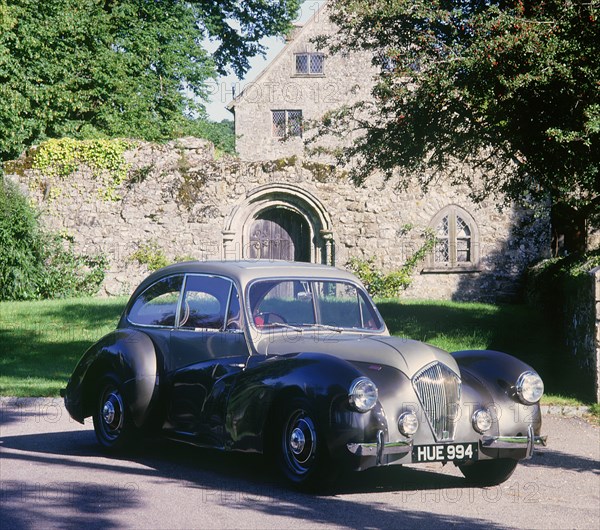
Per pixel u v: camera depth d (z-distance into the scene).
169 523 5.30
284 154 36.97
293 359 6.27
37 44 28.47
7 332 17.09
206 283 7.31
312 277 7.26
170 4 33.22
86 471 6.85
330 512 5.61
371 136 14.63
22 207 24.20
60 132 29.59
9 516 5.45
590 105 11.23
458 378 6.38
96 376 7.82
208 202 24.59
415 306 20.47
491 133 13.10
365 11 13.20
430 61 12.34
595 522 5.60
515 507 5.97
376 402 5.95
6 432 8.83
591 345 10.86
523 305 22.36
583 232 18.25
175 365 7.30
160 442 8.39
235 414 6.42
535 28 11.30
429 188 24.17
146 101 32.06
